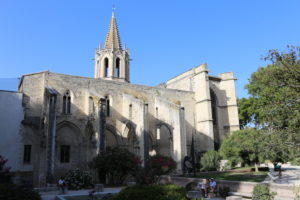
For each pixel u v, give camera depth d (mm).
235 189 19266
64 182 22266
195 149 39938
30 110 27844
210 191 19844
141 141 30281
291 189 15742
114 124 33469
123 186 25141
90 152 29469
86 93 31875
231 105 44719
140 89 37344
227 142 31656
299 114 11734
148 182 15281
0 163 17094
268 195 14211
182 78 46844
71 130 29953
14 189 11945
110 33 45188
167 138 36219
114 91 34625
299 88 11883
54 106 25094
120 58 43656
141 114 30922
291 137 11930
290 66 11719
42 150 25016
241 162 31766
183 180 24203
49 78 29625
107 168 24641
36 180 25594
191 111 42125
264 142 13484
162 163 26172
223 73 46719
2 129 25625
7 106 26359
